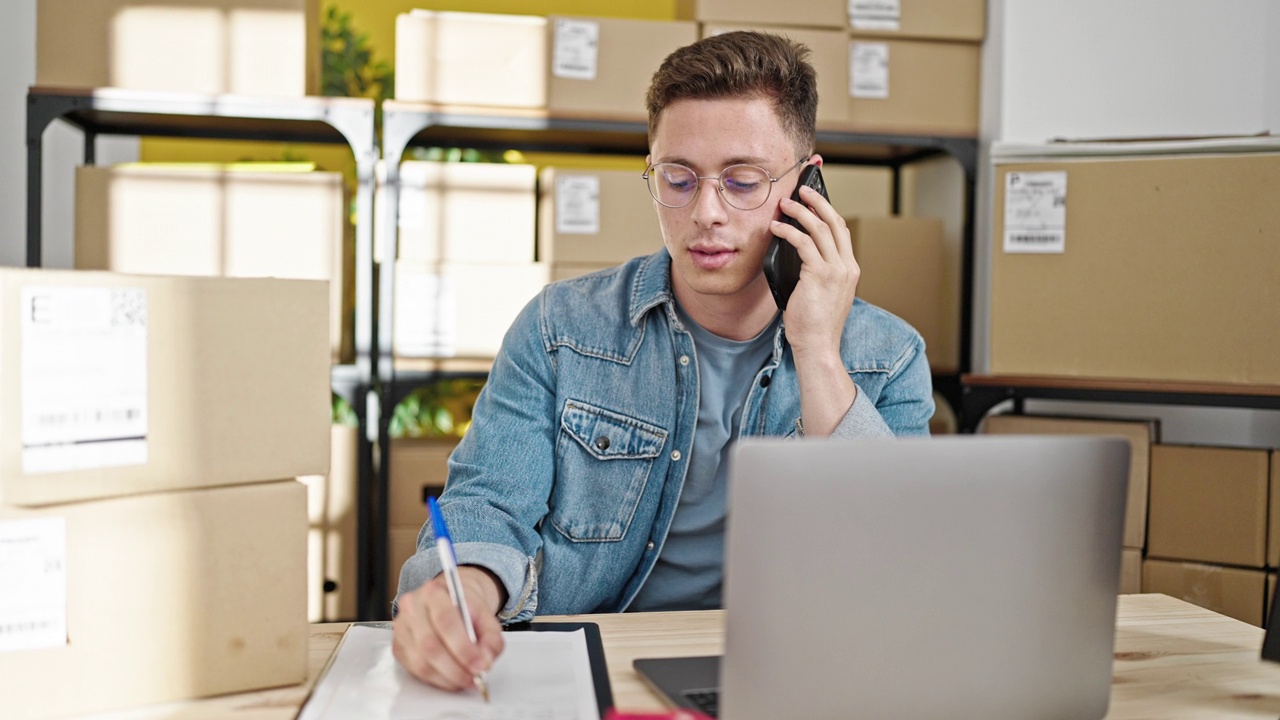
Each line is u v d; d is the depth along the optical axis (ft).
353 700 2.48
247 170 7.72
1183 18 8.17
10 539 2.28
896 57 8.58
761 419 4.25
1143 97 8.21
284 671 2.60
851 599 2.11
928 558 2.15
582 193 8.30
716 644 2.97
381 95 11.10
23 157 9.24
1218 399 6.41
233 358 2.51
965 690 2.20
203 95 7.64
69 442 2.30
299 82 7.77
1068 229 6.81
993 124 8.44
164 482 2.43
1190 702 2.58
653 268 4.39
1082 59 8.25
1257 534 6.39
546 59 8.14
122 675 2.41
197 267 7.68
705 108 3.77
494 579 3.14
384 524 8.09
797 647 2.09
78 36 7.52
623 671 2.73
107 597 2.38
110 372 2.35
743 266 3.91
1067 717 2.32
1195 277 6.48
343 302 8.11
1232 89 8.13
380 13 11.24
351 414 9.93
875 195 10.66
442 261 8.14
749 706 2.09
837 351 3.96
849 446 2.09
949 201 9.27
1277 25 7.97
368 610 8.40
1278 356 6.27
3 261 8.84
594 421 4.21
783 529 2.06
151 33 7.59
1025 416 7.07
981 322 8.65
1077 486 2.26
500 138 9.22
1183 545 6.61
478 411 4.27
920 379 4.46
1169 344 6.56
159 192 7.63
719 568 4.30
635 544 4.22
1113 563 2.33
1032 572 2.23
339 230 7.83
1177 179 6.52
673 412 4.24
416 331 8.11
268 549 2.57
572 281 4.56
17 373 2.23
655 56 8.25
